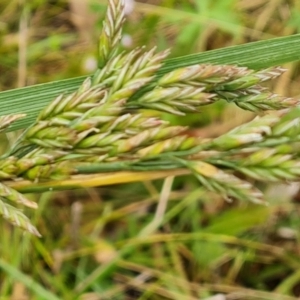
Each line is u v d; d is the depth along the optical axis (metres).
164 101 0.22
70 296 0.41
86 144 0.21
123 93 0.21
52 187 0.23
